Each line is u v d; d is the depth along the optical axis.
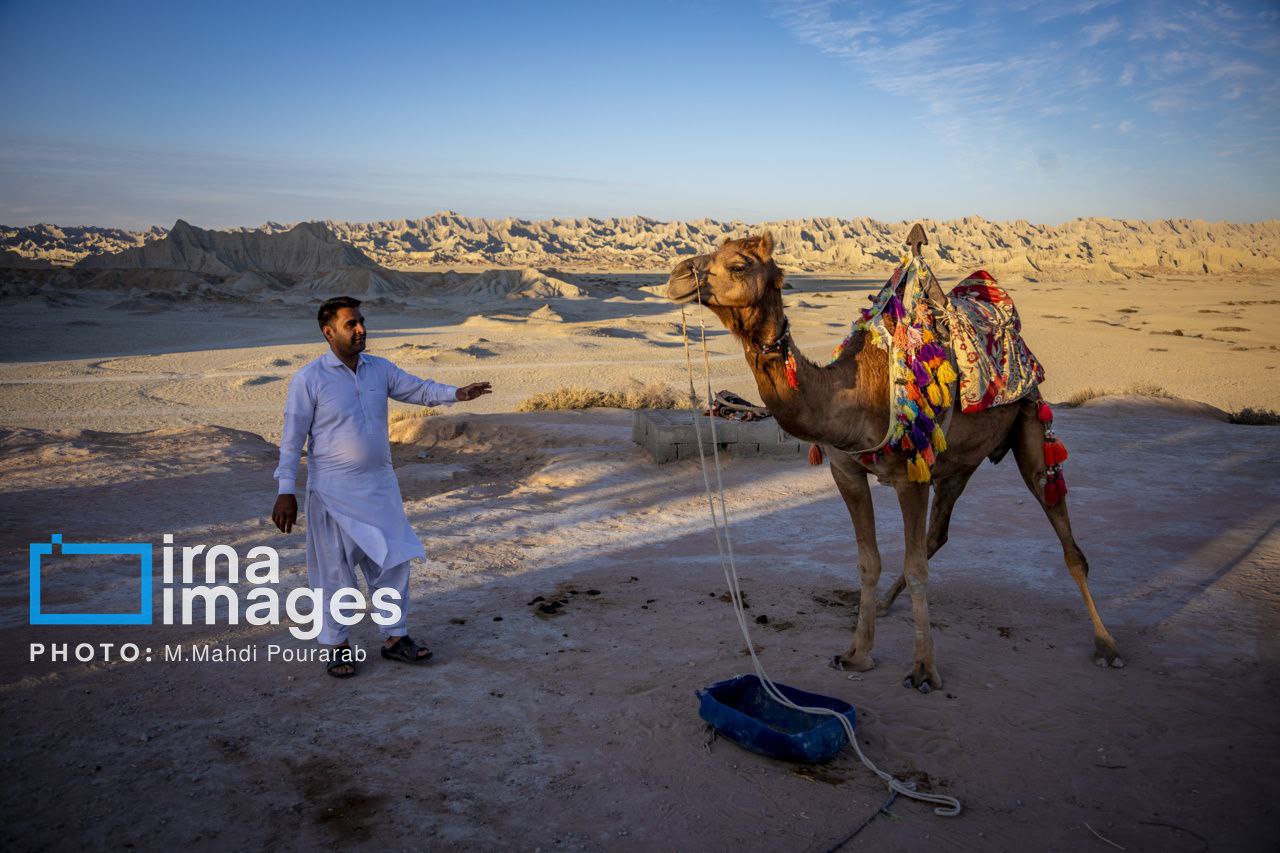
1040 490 6.20
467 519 10.16
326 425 5.55
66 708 5.05
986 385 5.62
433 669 5.81
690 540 9.46
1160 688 5.63
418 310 112.69
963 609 7.16
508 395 43.31
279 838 3.87
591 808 4.20
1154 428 17.16
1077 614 7.03
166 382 47.09
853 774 4.59
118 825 3.92
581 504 11.14
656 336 74.38
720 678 5.70
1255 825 4.13
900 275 5.52
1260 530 9.46
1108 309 112.25
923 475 5.26
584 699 5.38
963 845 3.97
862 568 5.84
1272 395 43.47
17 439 14.25
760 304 4.76
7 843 3.74
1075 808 4.29
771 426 13.91
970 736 4.96
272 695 5.35
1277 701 5.44
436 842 3.87
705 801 4.29
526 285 144.25
